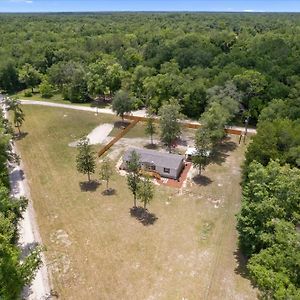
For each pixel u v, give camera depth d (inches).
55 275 1117.7
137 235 1309.1
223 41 4224.9
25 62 3745.1
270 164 1147.9
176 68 3107.8
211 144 1953.7
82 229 1344.7
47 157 1961.1
